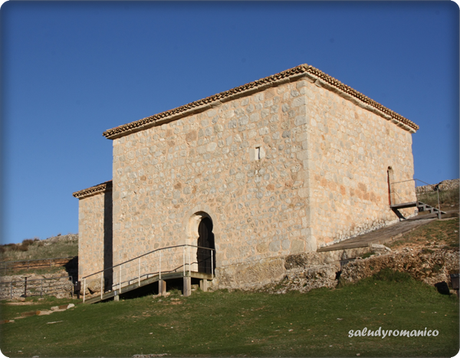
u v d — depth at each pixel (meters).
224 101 22.41
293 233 19.75
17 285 29.88
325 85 21.33
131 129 25.16
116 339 15.02
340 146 21.80
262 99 21.42
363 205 22.53
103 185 28.91
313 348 12.35
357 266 17.27
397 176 25.45
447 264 16.05
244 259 20.72
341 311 15.14
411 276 16.23
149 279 20.53
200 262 22.58
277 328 14.55
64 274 31.88
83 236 29.73
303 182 19.84
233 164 21.78
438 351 11.48
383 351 11.73
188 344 13.98
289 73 20.58
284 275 19.48
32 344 15.17
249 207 21.02
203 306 17.92
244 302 17.97
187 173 23.12
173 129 23.94
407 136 26.97
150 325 16.12
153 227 23.81
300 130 20.25
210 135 22.67
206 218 22.91
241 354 12.38
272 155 20.80
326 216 20.25
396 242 18.73
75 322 17.48
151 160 24.45
